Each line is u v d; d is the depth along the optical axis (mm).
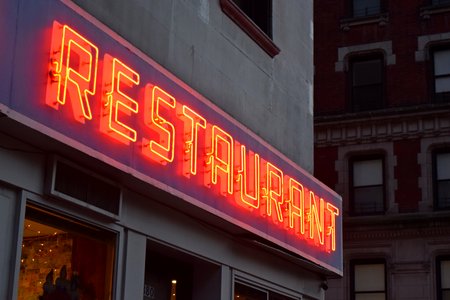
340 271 13453
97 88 7668
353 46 31016
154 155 8469
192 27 10250
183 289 10133
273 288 11672
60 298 7465
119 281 8172
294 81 13539
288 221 11547
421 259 27797
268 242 10984
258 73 12133
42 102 6906
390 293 27812
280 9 13250
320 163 30125
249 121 11602
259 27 12602
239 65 11500
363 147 29672
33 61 6855
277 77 12836
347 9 31484
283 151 12695
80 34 7492
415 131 29141
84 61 7500
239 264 10742
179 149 8984
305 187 12328
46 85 6973
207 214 9570
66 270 7578
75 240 7738
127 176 8078
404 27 30594
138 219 8602
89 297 7832
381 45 30641
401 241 28234
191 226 9680
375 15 30953
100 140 7621
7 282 6688
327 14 31656
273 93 12594
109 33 7953
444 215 27781
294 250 11617
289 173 11844
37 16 6969
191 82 10062
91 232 7961
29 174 7090
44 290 7297
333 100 30672
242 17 11539
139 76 8367
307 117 13914
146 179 8266
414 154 29000
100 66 7750
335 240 13383
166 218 9164
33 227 7242
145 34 9164
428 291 27406
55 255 7465
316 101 30938
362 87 30656
